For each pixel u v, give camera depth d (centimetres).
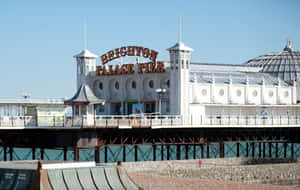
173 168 10006
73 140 8956
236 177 9862
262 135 11562
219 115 12438
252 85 13225
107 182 5534
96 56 13625
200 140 10538
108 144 9325
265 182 9956
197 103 11988
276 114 13525
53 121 9112
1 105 11631
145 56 12506
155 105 12338
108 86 13212
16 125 8931
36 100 11881
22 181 5250
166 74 12044
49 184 5181
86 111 9288
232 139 11306
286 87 13850
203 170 9756
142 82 12544
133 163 9656
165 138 10244
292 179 10150
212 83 12450
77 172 5412
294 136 12006
